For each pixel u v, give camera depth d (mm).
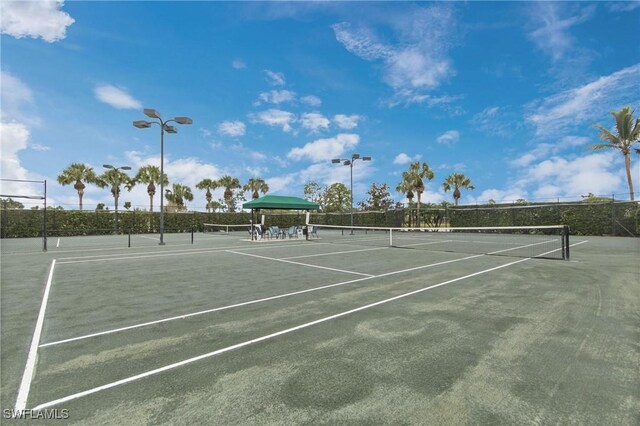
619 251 14500
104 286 8031
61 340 4512
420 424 2590
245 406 2873
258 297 6852
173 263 12055
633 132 27969
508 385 3164
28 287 7957
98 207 34688
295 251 16172
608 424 2559
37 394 3111
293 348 4145
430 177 42188
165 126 20406
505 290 7203
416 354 3904
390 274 9406
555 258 12406
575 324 4891
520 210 30047
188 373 3510
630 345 4086
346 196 54094
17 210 28594
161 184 20469
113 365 3723
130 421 2676
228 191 66000
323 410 2795
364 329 4801
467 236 27625
